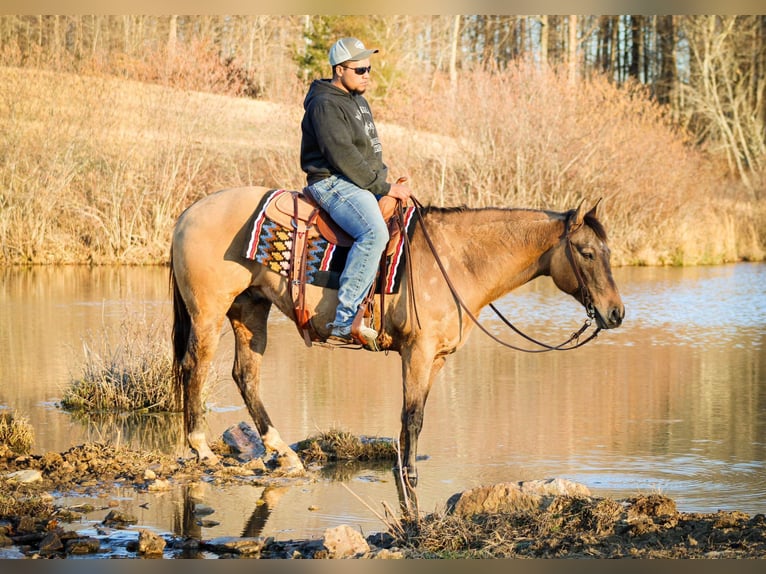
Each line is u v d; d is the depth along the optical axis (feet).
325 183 23.58
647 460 26.37
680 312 62.18
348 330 23.36
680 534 19.12
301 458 26.99
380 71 133.49
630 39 191.52
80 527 20.70
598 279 23.54
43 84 96.53
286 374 40.65
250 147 100.78
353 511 21.95
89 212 94.48
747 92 165.99
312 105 23.35
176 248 25.08
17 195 91.61
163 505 22.38
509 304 66.85
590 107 99.96
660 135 100.01
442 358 24.76
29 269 84.99
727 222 105.19
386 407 33.83
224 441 28.40
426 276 23.77
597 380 39.50
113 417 32.71
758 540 18.58
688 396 35.91
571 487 21.36
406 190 23.88
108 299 63.98
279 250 23.86
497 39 181.47
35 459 25.88
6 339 47.70
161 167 96.68
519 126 95.91
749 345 49.29
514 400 35.22
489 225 24.20
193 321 25.00
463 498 21.26
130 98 99.96
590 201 95.91
